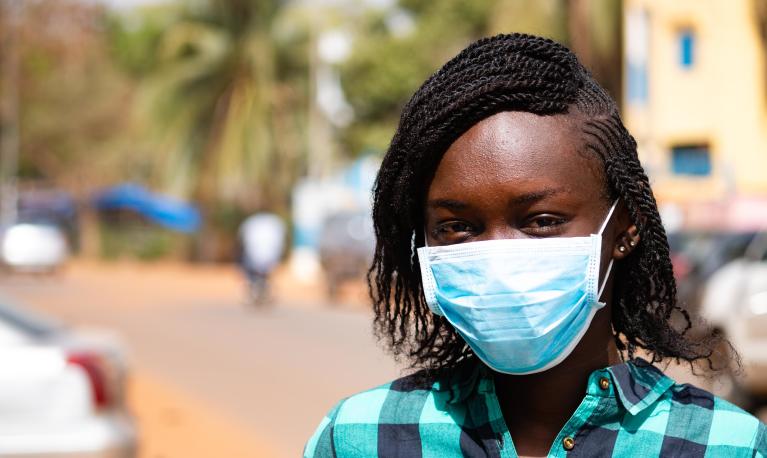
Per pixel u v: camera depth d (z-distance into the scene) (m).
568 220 1.57
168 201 37.41
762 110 20.09
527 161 1.55
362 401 1.75
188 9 30.86
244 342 13.09
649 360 1.76
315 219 28.70
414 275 1.81
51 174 44.62
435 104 1.59
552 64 1.58
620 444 1.58
